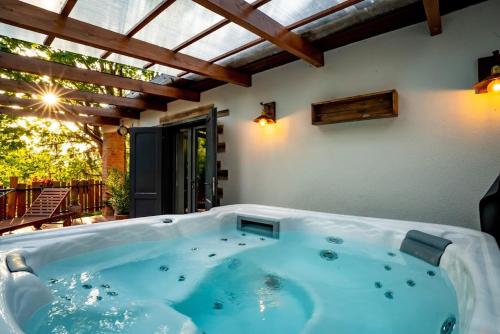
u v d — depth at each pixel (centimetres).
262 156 399
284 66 372
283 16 253
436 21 233
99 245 224
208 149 430
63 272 195
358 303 170
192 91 486
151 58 298
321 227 271
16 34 279
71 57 610
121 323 143
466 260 151
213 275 213
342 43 311
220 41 301
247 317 163
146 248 250
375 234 236
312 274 216
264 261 241
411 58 271
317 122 324
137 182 541
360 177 304
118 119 707
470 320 94
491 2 232
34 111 560
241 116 428
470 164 242
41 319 136
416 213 268
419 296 173
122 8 237
